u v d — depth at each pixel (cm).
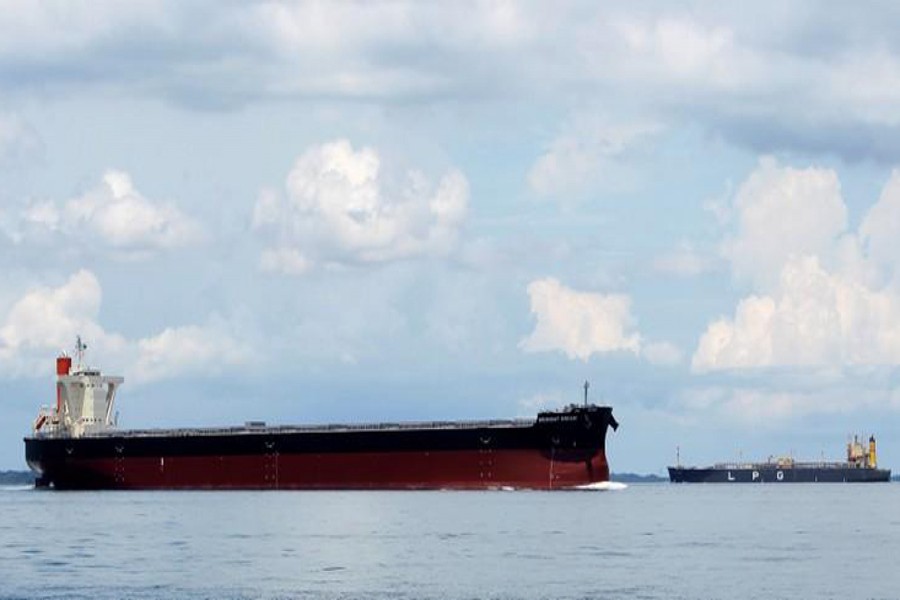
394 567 16325
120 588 14500
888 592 14400
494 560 17138
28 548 18862
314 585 14712
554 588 14538
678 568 16375
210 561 17000
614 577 15462
